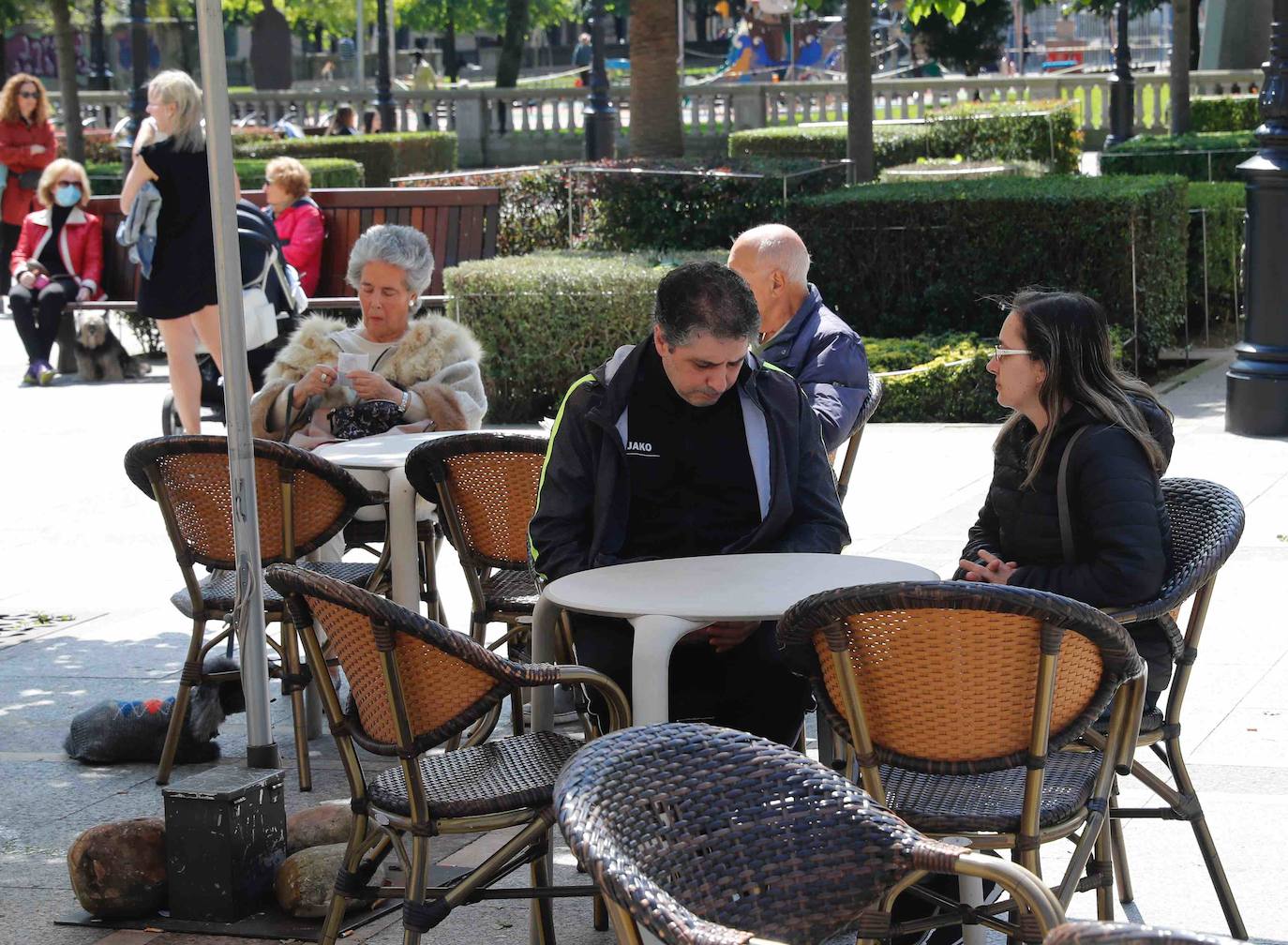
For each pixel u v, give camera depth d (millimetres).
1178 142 19641
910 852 2580
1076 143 23344
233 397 4469
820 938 2592
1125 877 4133
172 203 9586
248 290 9773
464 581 7602
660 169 14734
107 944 4109
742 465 4254
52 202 13375
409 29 63750
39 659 6598
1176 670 3910
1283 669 5824
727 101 30672
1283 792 4777
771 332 5582
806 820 2602
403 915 3613
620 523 4250
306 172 12438
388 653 3354
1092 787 3447
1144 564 3691
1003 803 3346
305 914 4176
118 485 9695
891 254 12383
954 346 11656
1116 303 11805
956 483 9055
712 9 62781
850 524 8148
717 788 2578
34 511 9125
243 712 5863
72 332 13695
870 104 15602
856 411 5422
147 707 5480
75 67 22156
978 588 3025
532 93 32844
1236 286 14367
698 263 4027
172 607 7328
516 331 11641
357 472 5535
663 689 3541
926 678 3145
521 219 15320
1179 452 9617
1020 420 4004
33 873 4566
